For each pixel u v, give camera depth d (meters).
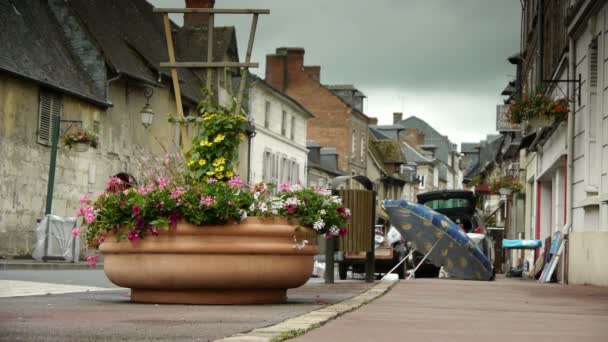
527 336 5.76
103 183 31.42
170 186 8.10
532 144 29.59
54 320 6.08
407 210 19.80
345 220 8.80
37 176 27.22
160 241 7.94
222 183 8.25
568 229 20.28
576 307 9.13
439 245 19.67
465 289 13.03
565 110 20.38
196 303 8.08
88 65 31.11
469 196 28.19
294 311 7.27
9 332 5.17
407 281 16.16
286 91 69.50
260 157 50.31
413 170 100.25
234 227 7.93
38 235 23.67
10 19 27.28
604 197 15.68
